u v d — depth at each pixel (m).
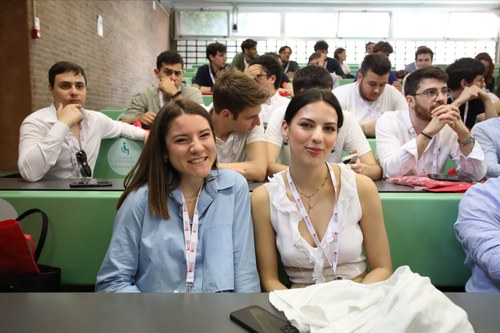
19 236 1.25
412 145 1.86
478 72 2.89
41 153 1.78
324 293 0.78
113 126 2.24
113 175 2.24
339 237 1.27
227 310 0.74
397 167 1.90
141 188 1.26
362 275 1.33
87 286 1.50
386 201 1.46
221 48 5.62
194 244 1.23
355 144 2.12
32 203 1.44
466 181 1.76
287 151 2.16
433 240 1.48
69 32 4.77
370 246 1.33
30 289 1.29
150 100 3.33
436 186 1.58
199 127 1.22
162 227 1.23
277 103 3.05
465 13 11.60
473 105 3.01
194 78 5.94
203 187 1.29
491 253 1.22
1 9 3.73
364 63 2.91
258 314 0.71
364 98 3.06
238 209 1.31
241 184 1.34
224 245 1.24
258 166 1.84
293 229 1.26
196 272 1.22
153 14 9.49
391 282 0.75
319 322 0.68
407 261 1.48
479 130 2.07
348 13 11.62
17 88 3.83
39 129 2.03
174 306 0.75
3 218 1.44
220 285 1.18
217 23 11.67
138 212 1.23
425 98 1.97
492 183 1.33
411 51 11.98
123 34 7.11
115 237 1.23
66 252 1.46
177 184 1.28
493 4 11.40
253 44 6.50
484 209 1.29
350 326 0.67
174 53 3.38
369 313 0.68
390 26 11.74
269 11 11.62
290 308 0.73
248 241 1.28
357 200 1.29
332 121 1.26
